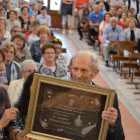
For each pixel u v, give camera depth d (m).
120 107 5.89
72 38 13.86
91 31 11.97
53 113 2.10
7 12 10.60
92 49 11.53
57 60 4.75
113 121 2.03
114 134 2.21
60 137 2.09
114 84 7.36
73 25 16.89
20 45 5.54
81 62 2.24
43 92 2.09
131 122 5.22
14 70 4.50
